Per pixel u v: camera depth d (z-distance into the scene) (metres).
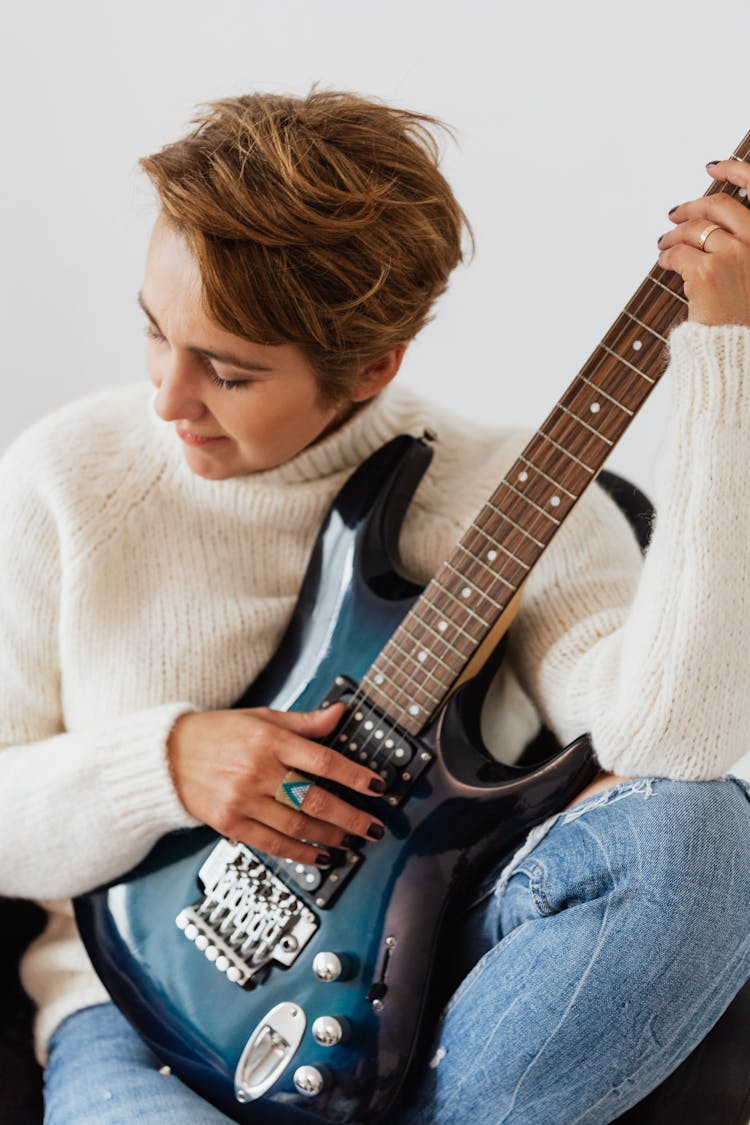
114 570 1.13
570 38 1.75
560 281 1.87
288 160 0.91
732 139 1.75
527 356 1.92
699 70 1.73
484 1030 0.96
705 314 0.94
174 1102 1.01
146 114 1.91
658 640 0.97
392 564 1.11
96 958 1.09
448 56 1.79
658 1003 0.93
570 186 1.82
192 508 1.15
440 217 1.01
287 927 1.02
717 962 0.94
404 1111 1.00
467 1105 0.97
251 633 1.16
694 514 0.95
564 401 1.01
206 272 0.91
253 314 0.92
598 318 1.87
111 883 1.10
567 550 1.15
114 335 2.06
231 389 0.98
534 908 0.97
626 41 1.74
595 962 0.93
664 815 0.95
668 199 1.80
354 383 1.03
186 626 1.14
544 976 0.94
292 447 1.05
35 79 1.92
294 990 1.00
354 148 0.95
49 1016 1.16
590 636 1.11
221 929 1.04
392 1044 0.97
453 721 1.03
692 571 0.95
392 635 1.07
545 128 1.80
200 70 1.87
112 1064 1.07
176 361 0.97
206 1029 1.02
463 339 1.92
